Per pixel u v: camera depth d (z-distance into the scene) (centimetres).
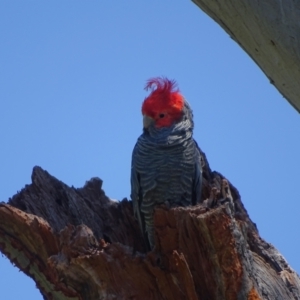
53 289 1138
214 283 1038
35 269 1154
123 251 1056
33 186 1279
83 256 1034
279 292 1143
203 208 1023
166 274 1054
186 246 1043
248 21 997
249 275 1037
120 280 1052
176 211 1027
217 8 1025
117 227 1384
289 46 973
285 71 999
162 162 1426
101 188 1397
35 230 1120
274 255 1248
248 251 1059
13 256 1165
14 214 1125
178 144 1427
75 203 1312
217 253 1009
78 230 1065
